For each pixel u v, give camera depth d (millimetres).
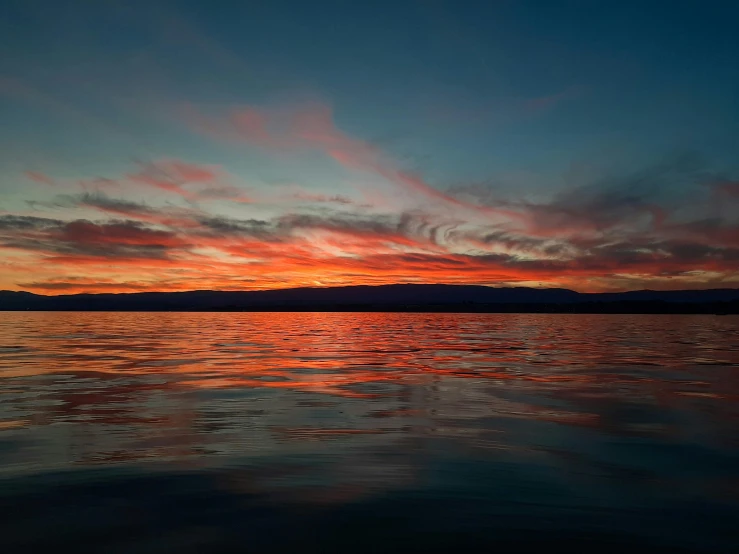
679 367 22234
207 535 5777
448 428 10883
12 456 8719
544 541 5691
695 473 8031
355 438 10008
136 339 42406
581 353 29422
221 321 101875
